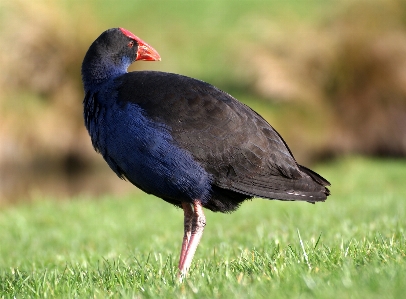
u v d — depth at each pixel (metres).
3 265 9.27
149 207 14.68
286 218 11.38
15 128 20.08
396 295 4.44
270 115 20.52
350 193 15.66
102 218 13.52
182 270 6.53
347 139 20.05
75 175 19.83
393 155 19.95
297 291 4.88
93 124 6.91
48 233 12.25
